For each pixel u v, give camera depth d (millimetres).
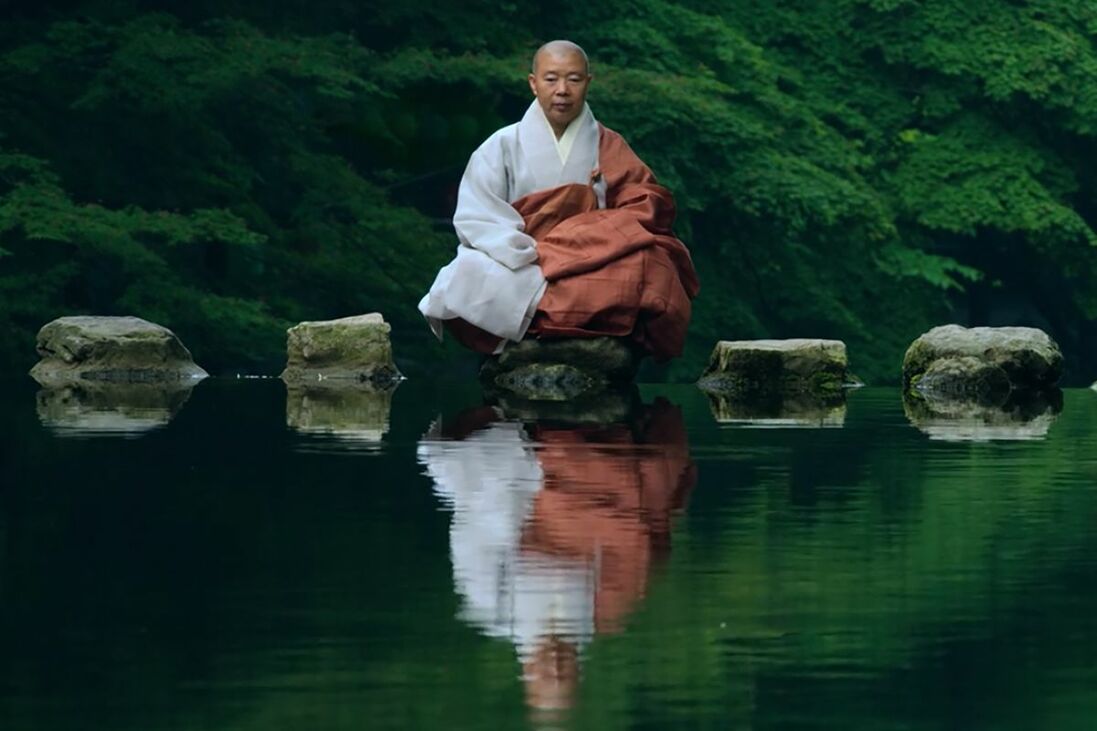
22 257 32500
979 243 46312
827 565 6672
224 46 32531
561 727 4445
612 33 38781
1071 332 49000
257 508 8148
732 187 37906
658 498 8578
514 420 13266
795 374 17828
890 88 43188
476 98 36500
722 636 5445
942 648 5305
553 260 16688
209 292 32625
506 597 6031
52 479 9258
